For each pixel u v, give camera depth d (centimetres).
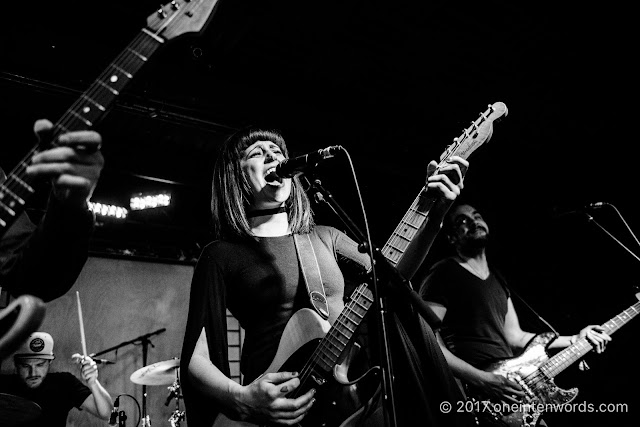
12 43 443
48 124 131
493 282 349
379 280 184
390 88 565
